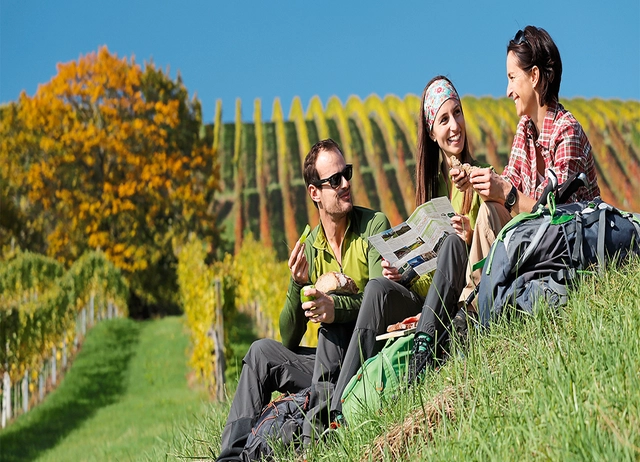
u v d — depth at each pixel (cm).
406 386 442
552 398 349
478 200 531
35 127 5434
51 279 3519
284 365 514
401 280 504
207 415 705
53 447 1580
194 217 5472
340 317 495
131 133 5412
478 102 7731
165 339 2828
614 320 399
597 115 7419
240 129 8231
